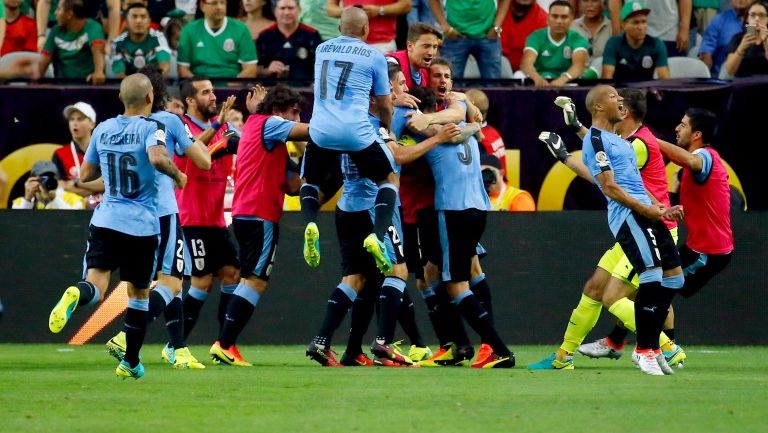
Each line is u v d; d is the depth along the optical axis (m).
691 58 53.88
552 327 47.06
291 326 46.88
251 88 48.16
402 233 36.06
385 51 52.25
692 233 39.72
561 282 47.06
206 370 33.69
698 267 39.84
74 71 52.75
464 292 35.09
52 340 46.91
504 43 55.47
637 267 32.31
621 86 49.53
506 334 47.09
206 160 31.59
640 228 32.16
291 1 52.72
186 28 52.44
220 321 39.09
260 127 35.53
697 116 39.28
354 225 35.16
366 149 33.50
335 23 55.84
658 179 35.22
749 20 54.06
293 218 46.88
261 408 23.92
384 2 52.38
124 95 28.42
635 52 52.62
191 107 38.44
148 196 28.45
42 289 46.88
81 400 25.34
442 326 36.69
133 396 26.16
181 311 34.78
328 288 46.88
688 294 40.44
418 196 35.97
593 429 20.98
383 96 34.06
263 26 55.81
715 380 30.73
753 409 24.03
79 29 52.59
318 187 35.22
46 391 27.25
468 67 54.09
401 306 38.34
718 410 23.83
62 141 48.34
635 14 52.09
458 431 20.66
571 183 48.50
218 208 38.09
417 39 36.59
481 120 37.25
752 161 48.69
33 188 47.16
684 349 46.12
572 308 47.03
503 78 50.97
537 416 22.75
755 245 47.41
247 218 35.84
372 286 35.91
